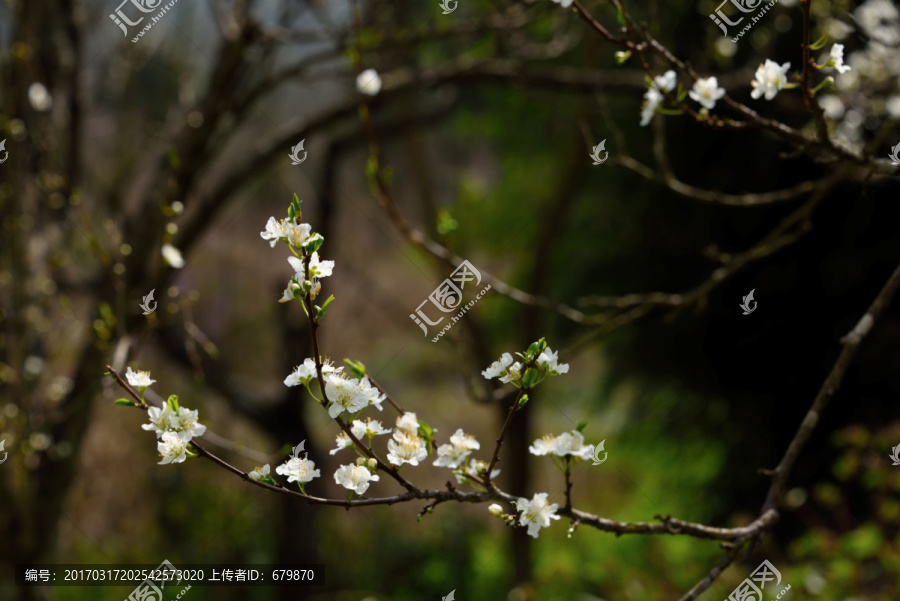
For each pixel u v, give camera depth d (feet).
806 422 4.72
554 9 8.54
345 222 21.88
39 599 8.43
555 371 3.59
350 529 15.97
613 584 12.22
